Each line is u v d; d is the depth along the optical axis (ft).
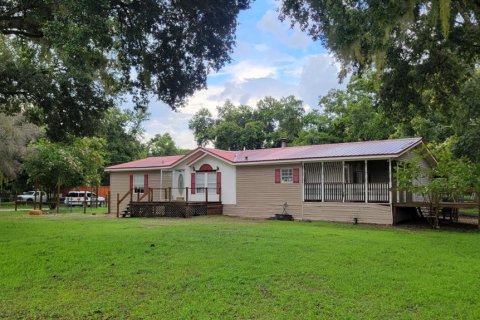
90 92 51.57
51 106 50.19
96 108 53.57
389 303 19.92
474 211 85.56
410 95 38.22
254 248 33.73
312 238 40.01
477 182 51.60
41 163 95.76
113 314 18.53
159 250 32.83
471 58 36.81
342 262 28.76
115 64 42.01
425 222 62.49
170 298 20.75
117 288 22.65
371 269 26.78
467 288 22.49
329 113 123.85
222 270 26.08
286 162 70.90
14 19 40.19
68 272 26.25
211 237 40.09
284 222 62.75
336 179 67.97
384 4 24.68
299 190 70.59
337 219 65.72
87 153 107.14
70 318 18.13
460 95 46.65
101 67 41.86
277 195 73.31
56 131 53.78
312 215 68.74
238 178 78.59
